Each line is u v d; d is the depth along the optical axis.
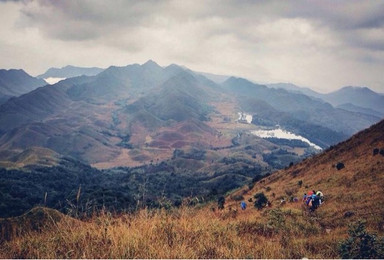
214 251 5.62
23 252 5.13
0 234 5.66
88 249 4.91
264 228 10.85
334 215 17.39
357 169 32.03
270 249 6.58
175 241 5.63
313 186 33.00
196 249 5.54
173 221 6.77
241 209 29.98
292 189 35.47
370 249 6.97
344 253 7.09
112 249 4.86
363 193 21.81
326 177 34.88
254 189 52.00
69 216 6.23
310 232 12.97
